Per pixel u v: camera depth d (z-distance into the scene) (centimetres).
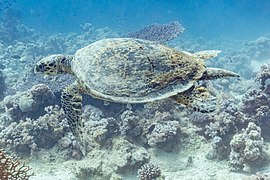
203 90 543
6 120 1202
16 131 1038
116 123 1065
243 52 3020
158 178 828
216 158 963
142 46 575
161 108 1124
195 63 572
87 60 586
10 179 646
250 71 2322
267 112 1052
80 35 3928
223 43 4088
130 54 561
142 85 530
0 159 652
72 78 1330
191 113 1133
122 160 912
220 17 7269
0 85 1577
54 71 666
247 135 931
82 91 609
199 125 1090
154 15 7675
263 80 1115
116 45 586
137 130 1035
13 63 2302
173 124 1029
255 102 1082
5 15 3938
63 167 957
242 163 901
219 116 1038
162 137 983
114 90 532
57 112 1119
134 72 540
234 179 857
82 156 994
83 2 10056
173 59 562
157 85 531
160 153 991
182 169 927
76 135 621
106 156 960
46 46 2948
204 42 3809
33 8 8400
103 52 579
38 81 1453
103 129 1020
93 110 1203
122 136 1024
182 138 1030
